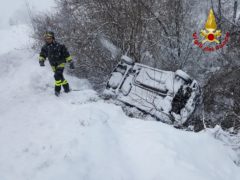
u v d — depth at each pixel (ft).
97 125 19.11
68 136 18.35
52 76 29.50
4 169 16.47
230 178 16.87
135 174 16.01
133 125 20.44
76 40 31.35
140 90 24.91
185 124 23.36
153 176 15.60
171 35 31.35
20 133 19.89
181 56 31.81
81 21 32.63
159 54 31.45
